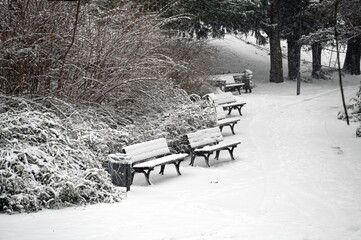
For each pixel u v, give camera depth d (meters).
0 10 10.87
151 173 11.86
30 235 6.89
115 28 13.34
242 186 10.48
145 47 14.11
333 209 8.90
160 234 7.14
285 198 9.60
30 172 8.27
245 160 13.12
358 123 18.30
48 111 10.57
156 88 14.10
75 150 9.21
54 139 9.16
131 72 13.02
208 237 7.11
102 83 12.01
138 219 7.87
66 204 8.47
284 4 30.77
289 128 17.67
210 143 13.34
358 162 12.69
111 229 7.30
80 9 12.14
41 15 11.19
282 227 7.78
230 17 25.19
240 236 7.23
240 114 20.47
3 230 7.09
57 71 11.84
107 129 11.37
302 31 30.61
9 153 8.40
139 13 15.09
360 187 10.40
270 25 29.81
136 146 10.91
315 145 14.82
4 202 8.08
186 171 12.02
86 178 8.91
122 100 13.52
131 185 10.65
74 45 11.88
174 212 8.38
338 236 7.36
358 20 21.59
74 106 11.49
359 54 33.91
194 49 18.92
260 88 28.62
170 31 17.95
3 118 9.22
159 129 13.16
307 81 31.41
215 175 11.55
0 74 11.11
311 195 9.82
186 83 17.84
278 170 11.96
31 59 11.12
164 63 15.61
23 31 11.02
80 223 7.54
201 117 15.15
